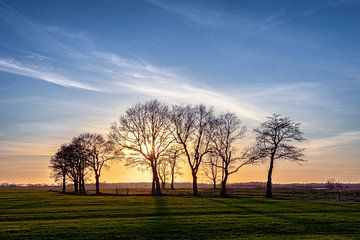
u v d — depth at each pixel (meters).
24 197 100.75
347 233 34.94
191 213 49.75
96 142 130.25
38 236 32.78
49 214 49.03
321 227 37.78
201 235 33.75
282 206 60.12
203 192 127.94
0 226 37.66
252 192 131.50
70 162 143.75
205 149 101.44
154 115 101.12
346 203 67.31
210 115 101.56
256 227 37.56
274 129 95.00
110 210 53.47
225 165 99.12
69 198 89.62
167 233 34.44
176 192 125.94
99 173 128.25
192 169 101.12
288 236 33.22
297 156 93.81
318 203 67.12
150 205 62.28
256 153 96.38
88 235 33.34
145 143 101.06
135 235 33.47
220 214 48.59
